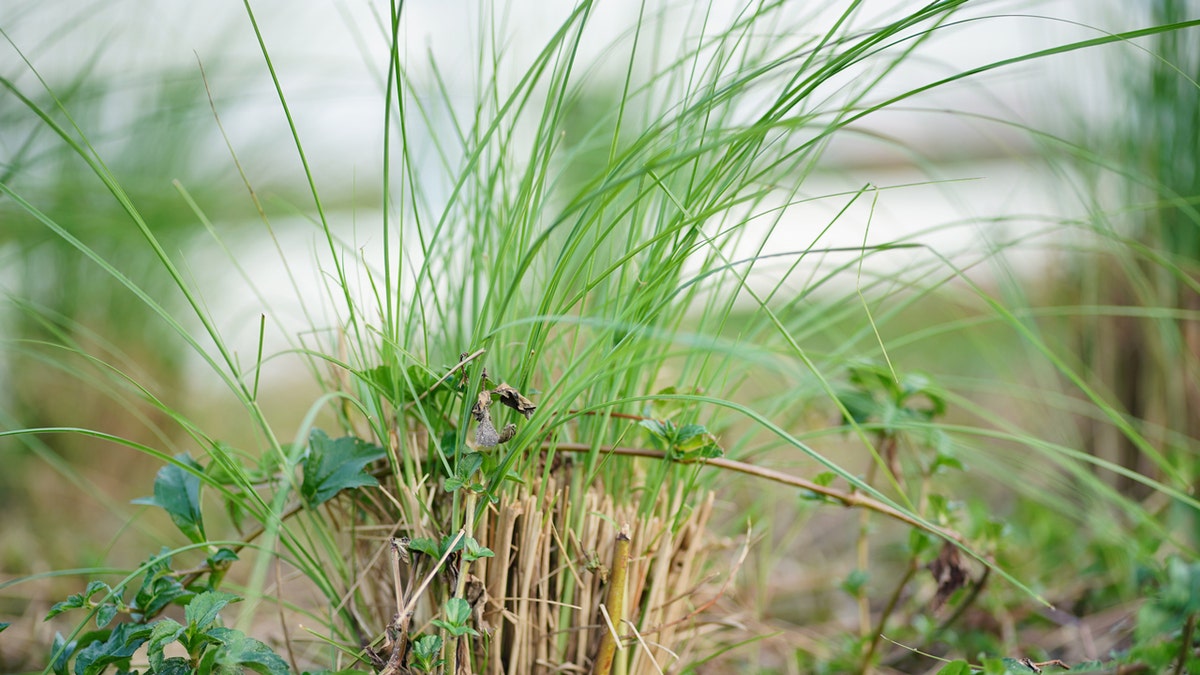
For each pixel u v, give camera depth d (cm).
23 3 154
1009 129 259
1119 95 145
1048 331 151
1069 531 136
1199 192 138
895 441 118
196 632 97
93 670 98
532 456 103
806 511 137
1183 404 139
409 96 131
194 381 177
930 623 121
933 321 212
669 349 115
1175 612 105
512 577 104
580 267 102
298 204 213
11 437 152
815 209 213
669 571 108
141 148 174
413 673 101
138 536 149
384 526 106
